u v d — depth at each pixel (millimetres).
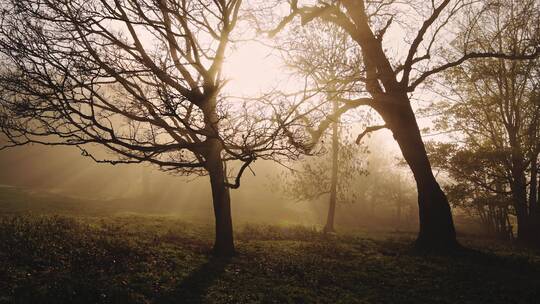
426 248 19438
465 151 30531
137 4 11625
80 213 28719
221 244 15328
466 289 12422
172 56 14719
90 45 11891
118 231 18031
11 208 28359
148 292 10133
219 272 12641
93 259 12156
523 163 29641
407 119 20281
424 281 13219
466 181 31922
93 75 11344
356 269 14438
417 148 20328
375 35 19422
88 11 11914
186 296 10250
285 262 14516
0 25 10953
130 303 9281
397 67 19969
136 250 13922
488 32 29328
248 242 18859
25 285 9406
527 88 30688
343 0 18906
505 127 31984
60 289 9320
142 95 12203
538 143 29016
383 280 13125
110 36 12727
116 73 11477
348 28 18828
